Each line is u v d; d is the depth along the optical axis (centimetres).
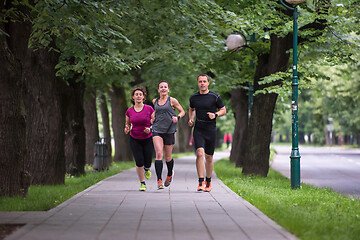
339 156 8619
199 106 2302
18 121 2092
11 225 1386
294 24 2825
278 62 3591
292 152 2762
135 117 2319
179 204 1872
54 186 2888
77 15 2092
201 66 4581
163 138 2330
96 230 1315
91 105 5419
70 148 3778
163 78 4506
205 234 1274
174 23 2981
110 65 2658
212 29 3066
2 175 2047
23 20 2117
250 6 3312
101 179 3262
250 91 4653
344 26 3431
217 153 10612
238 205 1847
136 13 2927
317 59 3875
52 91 3023
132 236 1236
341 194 2522
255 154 3706
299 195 2369
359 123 12300
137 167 2392
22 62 2133
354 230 1391
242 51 3856
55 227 1353
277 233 1295
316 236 1235
